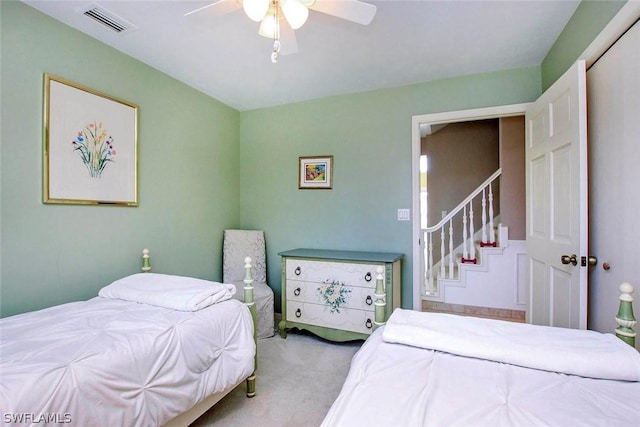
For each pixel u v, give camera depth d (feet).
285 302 9.53
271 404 6.13
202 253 9.80
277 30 5.00
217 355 5.18
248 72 8.49
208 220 10.08
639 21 4.27
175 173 8.83
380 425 2.49
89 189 6.59
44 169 5.85
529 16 6.08
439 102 9.05
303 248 10.74
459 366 3.45
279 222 11.12
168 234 8.59
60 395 3.26
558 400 2.81
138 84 7.72
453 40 6.95
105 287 6.32
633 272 4.46
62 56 6.15
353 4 4.56
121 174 7.27
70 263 6.31
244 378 5.77
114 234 7.15
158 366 4.24
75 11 5.82
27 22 5.63
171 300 5.43
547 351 3.43
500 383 3.10
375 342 4.22
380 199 9.77
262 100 10.62
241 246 10.63
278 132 11.10
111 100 7.04
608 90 5.01
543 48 7.34
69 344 3.93
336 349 8.73
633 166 4.44
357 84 9.36
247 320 5.96
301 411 5.92
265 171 11.30
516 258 11.25
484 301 11.60
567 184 5.79
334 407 2.85
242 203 11.64
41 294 5.86
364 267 8.48
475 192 12.10
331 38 6.83
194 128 9.52
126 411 3.82
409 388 3.00
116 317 4.93
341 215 10.27
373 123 9.82
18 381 3.11
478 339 3.78
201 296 5.44
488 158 15.05
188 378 4.61
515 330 4.04
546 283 6.79
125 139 7.36
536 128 7.39
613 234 4.92
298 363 7.89
